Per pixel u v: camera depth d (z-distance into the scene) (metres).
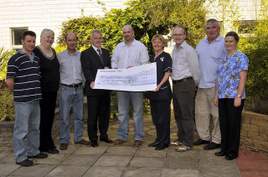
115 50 7.90
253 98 8.00
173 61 7.50
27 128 6.78
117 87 7.63
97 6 13.18
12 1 13.63
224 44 7.32
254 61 7.75
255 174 6.24
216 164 6.71
